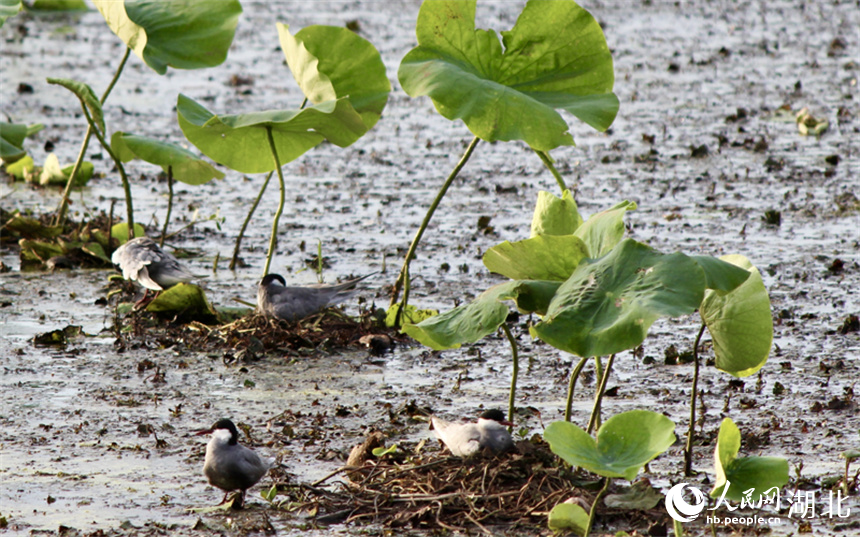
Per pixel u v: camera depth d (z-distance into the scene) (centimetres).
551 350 1260
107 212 1914
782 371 1163
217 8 1490
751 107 2773
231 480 832
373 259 1644
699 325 1352
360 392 1125
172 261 1371
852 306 1380
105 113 2741
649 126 2605
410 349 1271
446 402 1089
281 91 3028
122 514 841
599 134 2561
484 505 820
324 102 1230
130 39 1422
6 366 1201
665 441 738
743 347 848
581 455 742
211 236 1789
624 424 765
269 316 1293
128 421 1045
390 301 1386
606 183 2103
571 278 816
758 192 2005
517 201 1997
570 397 898
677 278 768
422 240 1747
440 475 861
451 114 1072
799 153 2317
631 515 816
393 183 2161
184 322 1355
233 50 3709
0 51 3575
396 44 3559
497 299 841
